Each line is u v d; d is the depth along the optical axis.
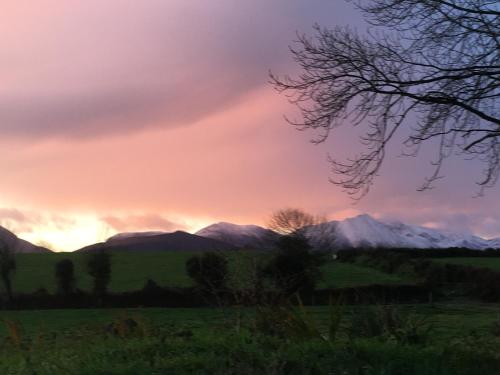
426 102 10.93
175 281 48.94
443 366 8.50
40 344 13.06
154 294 42.69
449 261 63.12
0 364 10.59
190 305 41.09
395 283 50.22
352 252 66.38
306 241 40.62
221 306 12.79
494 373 8.59
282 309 11.27
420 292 48.91
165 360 8.92
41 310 41.06
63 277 45.56
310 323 10.66
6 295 44.88
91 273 45.47
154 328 12.38
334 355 8.76
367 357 8.78
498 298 47.50
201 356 8.98
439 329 16.91
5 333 21.25
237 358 8.72
